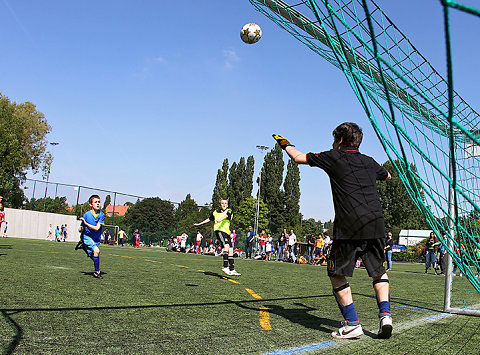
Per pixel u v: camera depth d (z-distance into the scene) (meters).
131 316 3.21
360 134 3.08
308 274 9.70
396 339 2.84
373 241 2.82
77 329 2.68
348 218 2.78
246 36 4.77
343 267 2.81
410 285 8.37
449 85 1.30
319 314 3.82
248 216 56.91
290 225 62.94
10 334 2.44
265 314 3.64
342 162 2.89
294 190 64.19
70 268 7.23
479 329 3.43
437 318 3.99
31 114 43.03
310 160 3.02
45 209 33.06
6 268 6.42
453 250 3.17
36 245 16.77
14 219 30.78
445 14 1.03
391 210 56.78
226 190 64.88
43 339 2.38
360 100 2.39
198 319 3.23
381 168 3.11
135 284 5.44
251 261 16.95
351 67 2.37
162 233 34.78
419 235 43.97
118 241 32.53
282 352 2.32
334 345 2.55
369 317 3.81
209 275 7.56
